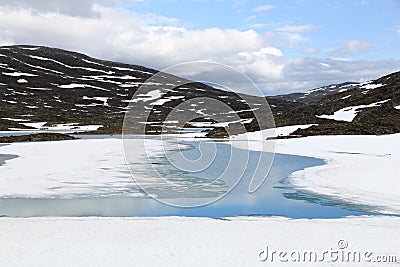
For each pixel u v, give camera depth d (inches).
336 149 1416.1
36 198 693.3
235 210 623.5
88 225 508.4
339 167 1008.2
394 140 1542.8
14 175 901.8
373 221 541.3
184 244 432.8
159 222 528.1
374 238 457.1
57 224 513.3
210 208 636.1
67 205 645.9
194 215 596.4
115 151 1386.6
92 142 1717.5
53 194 722.8
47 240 442.0
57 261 379.9
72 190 755.4
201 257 393.7
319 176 885.8
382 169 944.3
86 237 454.9
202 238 455.2
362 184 784.3
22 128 2913.4
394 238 458.6
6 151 1387.8
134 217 561.6
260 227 505.7
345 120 2268.7
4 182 821.9
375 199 676.1
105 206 641.0
